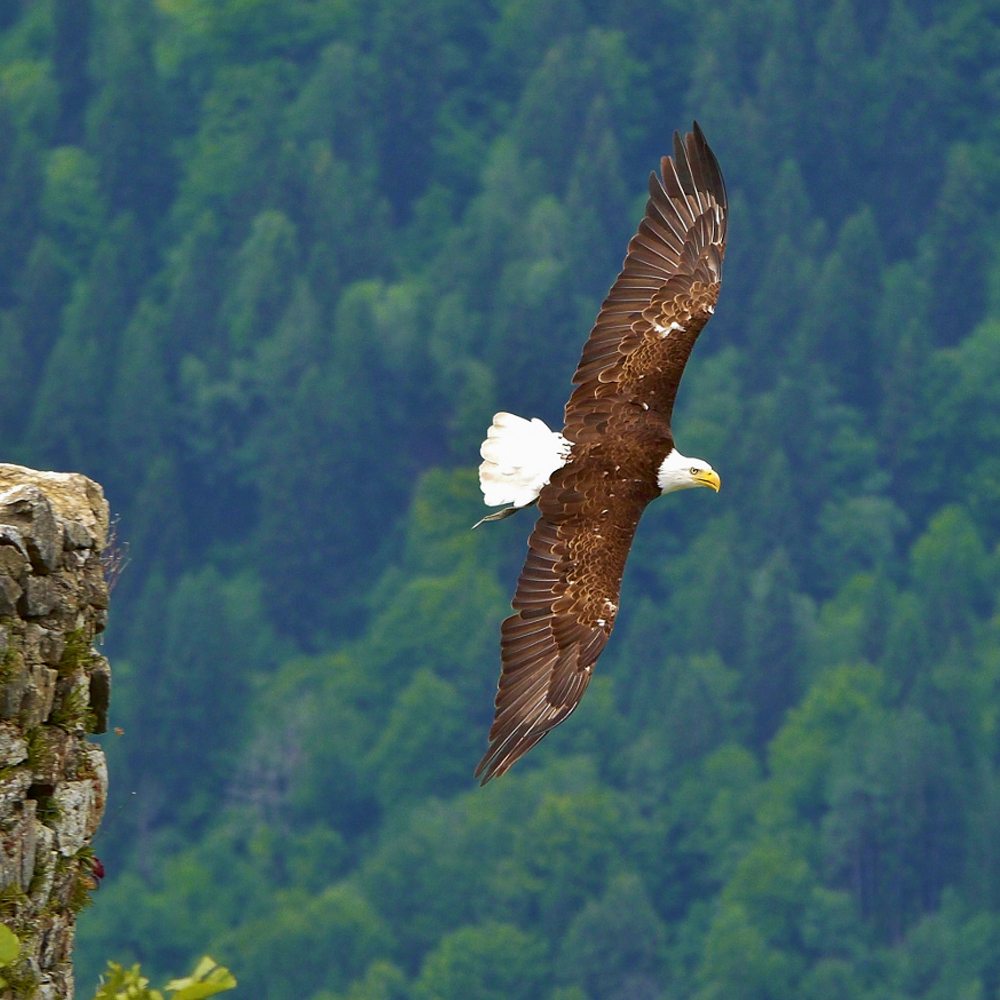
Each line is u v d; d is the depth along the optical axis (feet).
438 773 256.11
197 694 270.05
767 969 218.79
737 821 250.37
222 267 375.04
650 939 220.43
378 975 206.90
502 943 210.59
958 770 252.01
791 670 287.07
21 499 28.99
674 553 316.81
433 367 342.03
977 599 315.99
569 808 230.07
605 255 383.45
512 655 30.94
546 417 342.85
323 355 347.77
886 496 355.97
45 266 360.28
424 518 297.94
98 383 336.90
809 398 360.69
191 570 317.83
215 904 230.48
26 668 28.60
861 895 243.81
